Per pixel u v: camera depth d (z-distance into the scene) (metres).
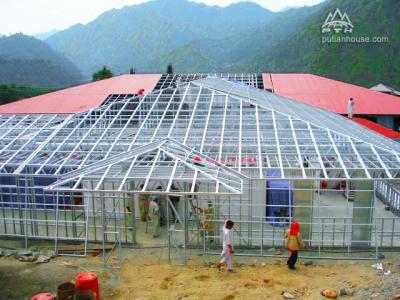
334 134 19.78
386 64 83.81
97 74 71.44
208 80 30.80
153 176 16.12
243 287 14.27
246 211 19.84
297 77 49.97
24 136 21.66
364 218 17.53
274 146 18.75
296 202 17.62
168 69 65.06
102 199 15.99
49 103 42.09
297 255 15.86
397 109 38.97
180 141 19.73
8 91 80.75
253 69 124.81
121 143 19.91
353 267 15.84
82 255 17.12
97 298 13.24
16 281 14.87
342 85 45.84
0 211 22.30
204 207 19.97
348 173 16.75
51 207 22.61
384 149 18.17
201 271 15.53
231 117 21.91
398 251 17.30
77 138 21.02
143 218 20.91
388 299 13.09
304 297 13.55
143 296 13.70
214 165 17.00
